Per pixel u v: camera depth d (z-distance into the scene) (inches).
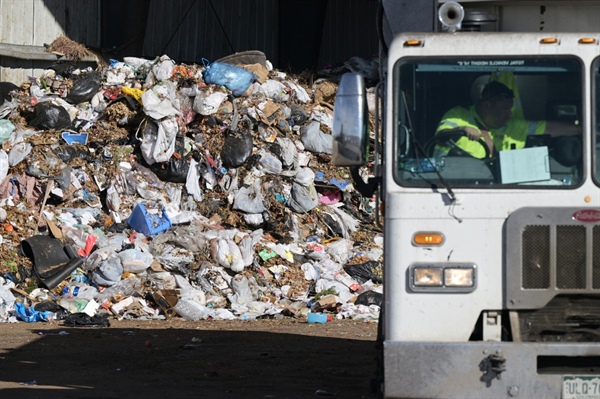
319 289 2319.1
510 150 997.8
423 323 979.9
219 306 2257.6
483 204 982.4
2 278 2249.0
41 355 1656.0
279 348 1744.6
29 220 2399.1
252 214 2571.4
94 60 3112.7
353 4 4306.1
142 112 2662.4
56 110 2623.0
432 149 1002.7
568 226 971.9
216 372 1469.0
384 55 1242.0
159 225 2433.6
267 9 4018.2
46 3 3137.3
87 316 2073.1
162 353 1679.4
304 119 2847.0
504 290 974.4
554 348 944.9
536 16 1080.8
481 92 1008.2
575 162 991.6
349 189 2758.4
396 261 987.3
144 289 2249.0
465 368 954.1
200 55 3774.6
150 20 3555.6
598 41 1001.5
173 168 2581.2
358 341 1841.8
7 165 2481.5
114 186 2529.5
